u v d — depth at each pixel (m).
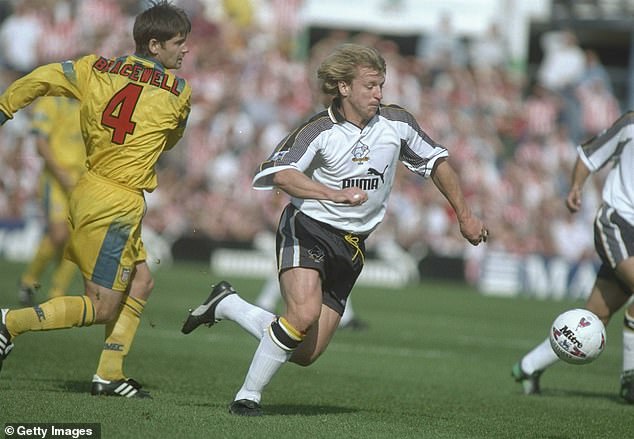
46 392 24.16
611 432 23.89
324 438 20.22
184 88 24.23
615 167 30.16
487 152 96.12
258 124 94.00
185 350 37.81
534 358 30.81
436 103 97.88
